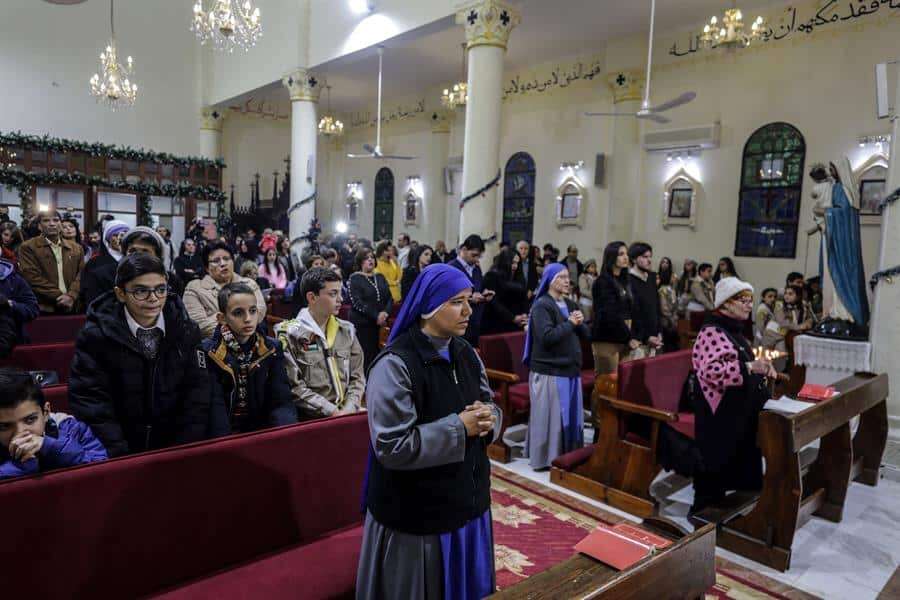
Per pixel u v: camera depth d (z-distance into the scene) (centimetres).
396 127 1792
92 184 1341
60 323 464
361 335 549
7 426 188
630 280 504
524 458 471
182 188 1476
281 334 304
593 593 146
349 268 1003
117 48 1507
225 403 256
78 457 200
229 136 1823
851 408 377
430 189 1681
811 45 941
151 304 211
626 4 997
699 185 1088
